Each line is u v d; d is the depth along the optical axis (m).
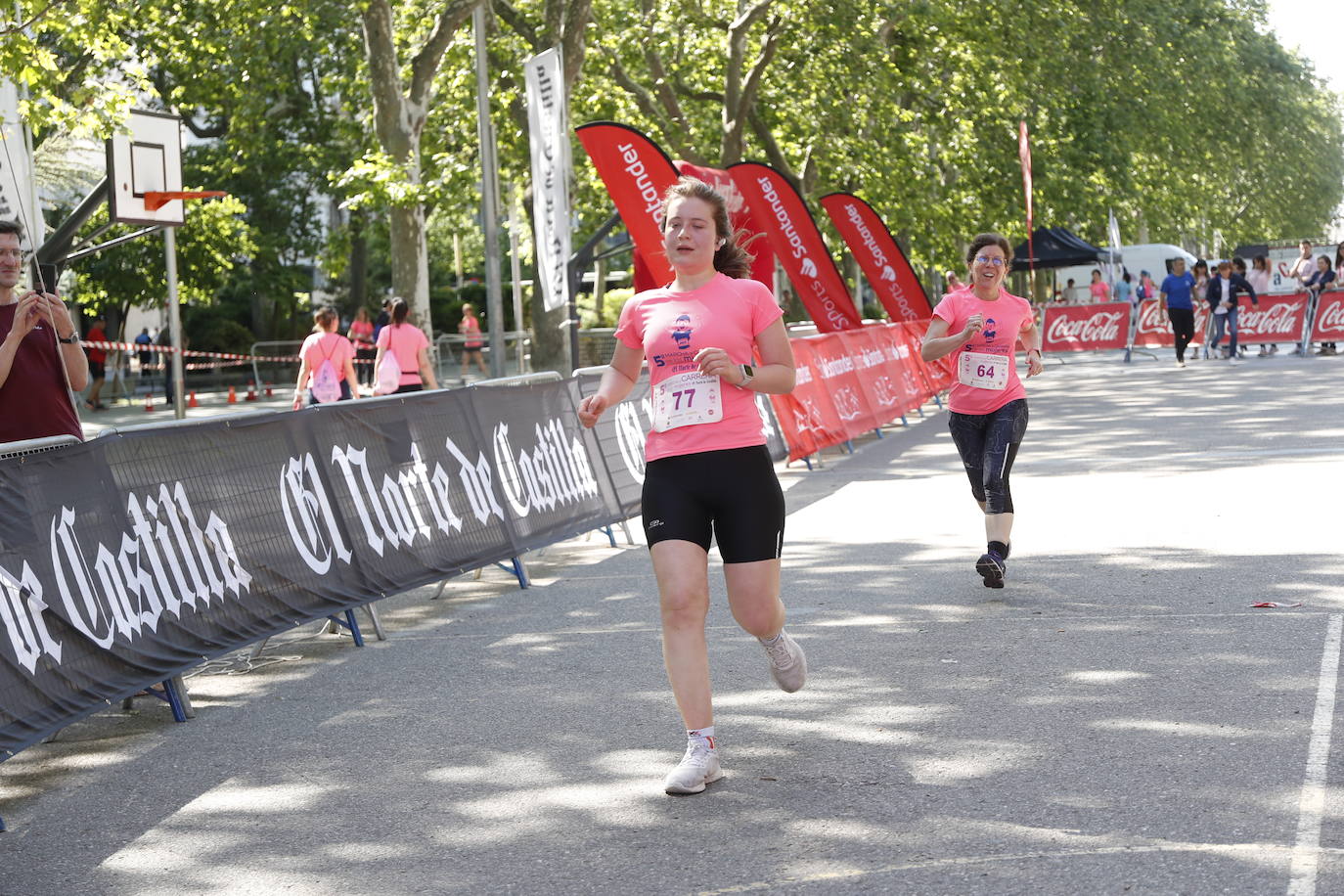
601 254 16.44
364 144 30.89
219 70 27.67
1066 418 16.69
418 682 6.45
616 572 9.09
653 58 27.34
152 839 4.54
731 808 4.46
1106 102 38.47
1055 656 6.14
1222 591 7.25
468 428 8.58
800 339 14.46
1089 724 5.13
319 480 7.21
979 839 4.07
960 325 7.85
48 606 5.33
